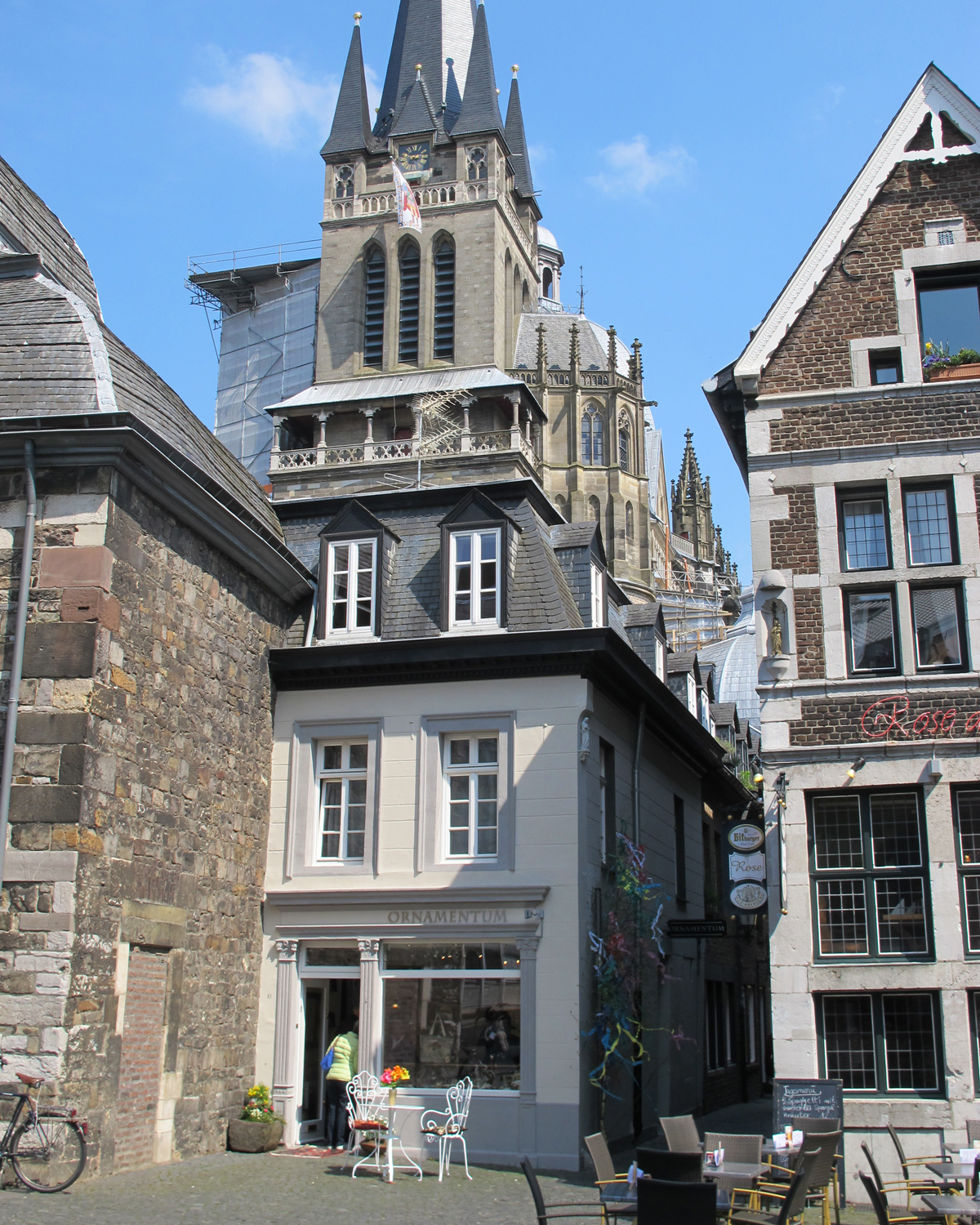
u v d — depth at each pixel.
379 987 18.17
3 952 13.58
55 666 14.28
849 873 15.17
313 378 71.69
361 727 19.38
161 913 15.66
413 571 20.44
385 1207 13.14
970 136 16.94
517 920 17.78
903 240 16.83
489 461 57.94
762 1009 34.78
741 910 15.55
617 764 20.45
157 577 15.95
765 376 16.78
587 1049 17.45
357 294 70.88
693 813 27.30
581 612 21.11
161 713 15.93
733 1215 10.37
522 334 75.00
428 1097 17.47
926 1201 10.44
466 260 69.88
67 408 15.35
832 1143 10.38
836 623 15.83
